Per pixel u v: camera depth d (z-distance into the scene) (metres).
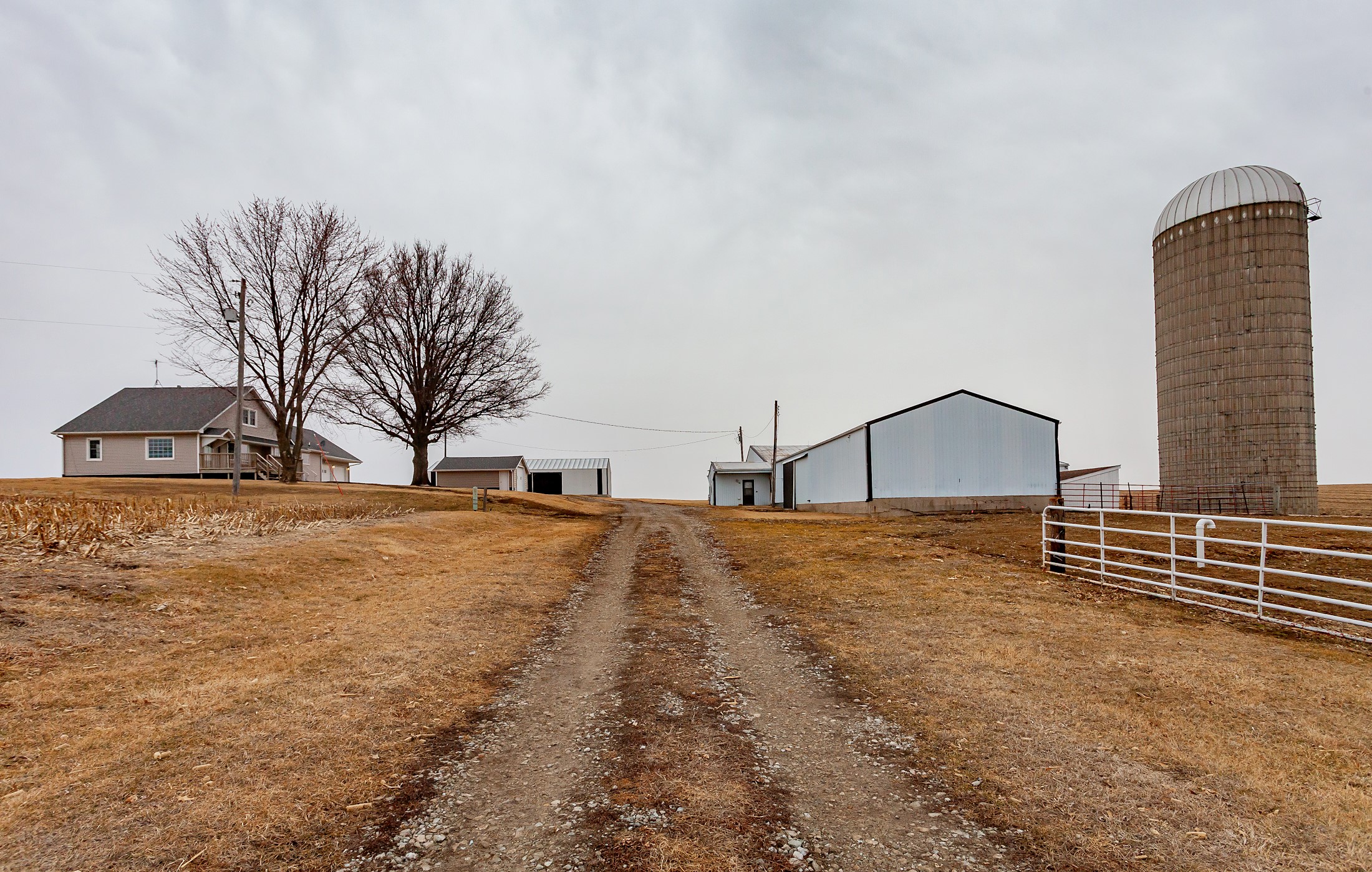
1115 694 6.38
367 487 35.38
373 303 35.72
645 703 6.67
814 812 4.48
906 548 16.39
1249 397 25.45
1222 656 7.49
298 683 6.73
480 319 39.81
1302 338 25.20
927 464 30.91
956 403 31.17
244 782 4.69
